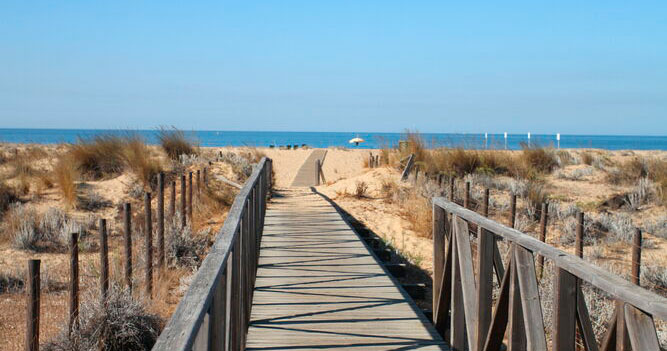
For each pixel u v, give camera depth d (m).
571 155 22.84
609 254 11.81
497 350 4.46
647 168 19.05
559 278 3.38
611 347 3.42
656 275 9.84
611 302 7.66
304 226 11.74
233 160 20.98
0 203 14.32
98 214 14.50
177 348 1.97
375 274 7.80
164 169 17.94
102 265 7.79
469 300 4.88
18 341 7.20
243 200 5.53
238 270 4.73
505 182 17.81
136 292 8.62
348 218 13.78
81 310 7.38
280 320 5.88
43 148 24.06
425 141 20.75
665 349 6.41
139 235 12.47
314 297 6.71
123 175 17.17
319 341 5.29
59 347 6.66
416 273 10.30
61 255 11.76
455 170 19.23
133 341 7.06
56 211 14.03
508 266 4.18
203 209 14.83
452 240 5.36
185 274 10.23
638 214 15.27
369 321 5.87
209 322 2.69
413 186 16.73
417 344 5.26
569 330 3.39
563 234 13.09
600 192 17.23
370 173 19.16
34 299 6.26
